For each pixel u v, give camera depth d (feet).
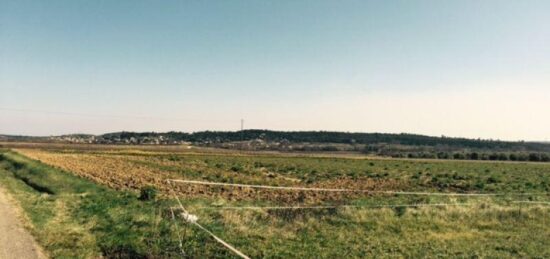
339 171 205.26
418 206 69.36
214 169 192.03
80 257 39.11
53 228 49.98
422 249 46.50
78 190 95.55
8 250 40.68
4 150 287.07
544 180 169.89
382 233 53.52
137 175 147.23
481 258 43.73
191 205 66.18
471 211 66.69
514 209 69.00
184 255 39.58
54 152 304.91
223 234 48.29
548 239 52.65
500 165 307.78
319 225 56.59
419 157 459.32
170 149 470.39
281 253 42.60
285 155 415.44
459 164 309.42
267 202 81.41
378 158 399.24
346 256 42.78
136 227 50.37
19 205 66.69
